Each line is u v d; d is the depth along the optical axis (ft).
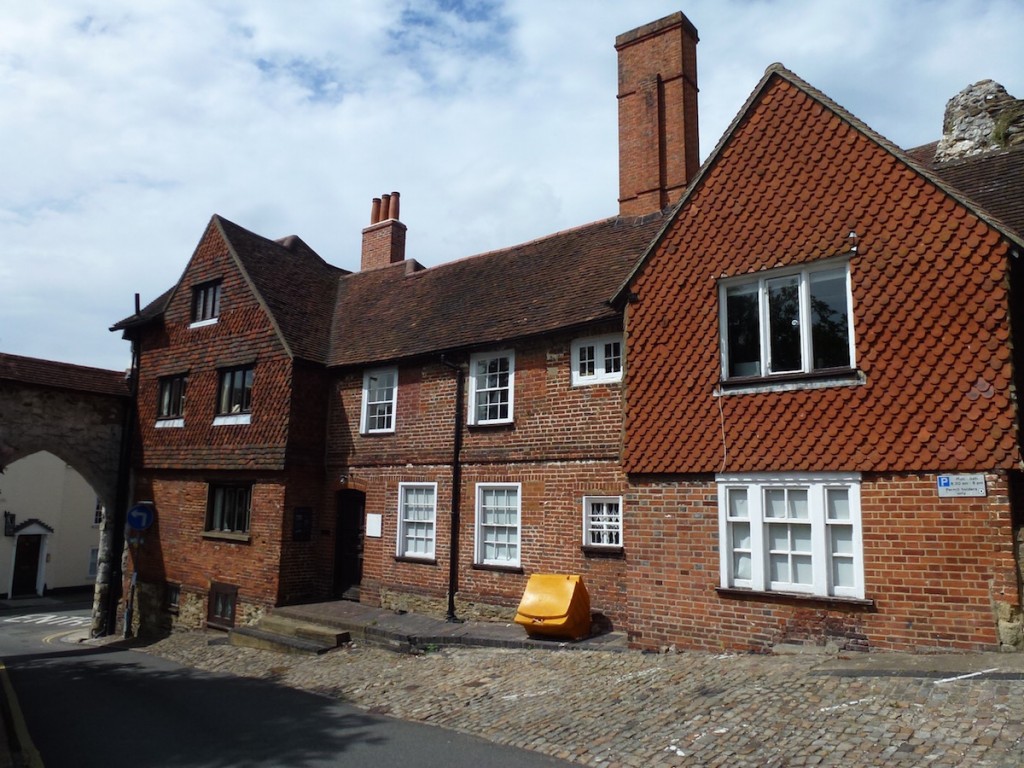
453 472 49.01
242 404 59.26
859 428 29.43
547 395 45.29
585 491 42.63
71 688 38.52
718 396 33.24
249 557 55.62
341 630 46.52
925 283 28.91
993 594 26.07
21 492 103.50
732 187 34.58
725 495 32.48
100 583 67.26
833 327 31.07
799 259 31.99
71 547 108.99
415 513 51.57
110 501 67.51
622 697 27.53
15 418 61.36
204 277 64.49
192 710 32.19
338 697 34.06
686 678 28.30
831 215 31.53
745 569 31.76
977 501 26.73
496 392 48.55
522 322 47.44
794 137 33.22
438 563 49.03
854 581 28.96
